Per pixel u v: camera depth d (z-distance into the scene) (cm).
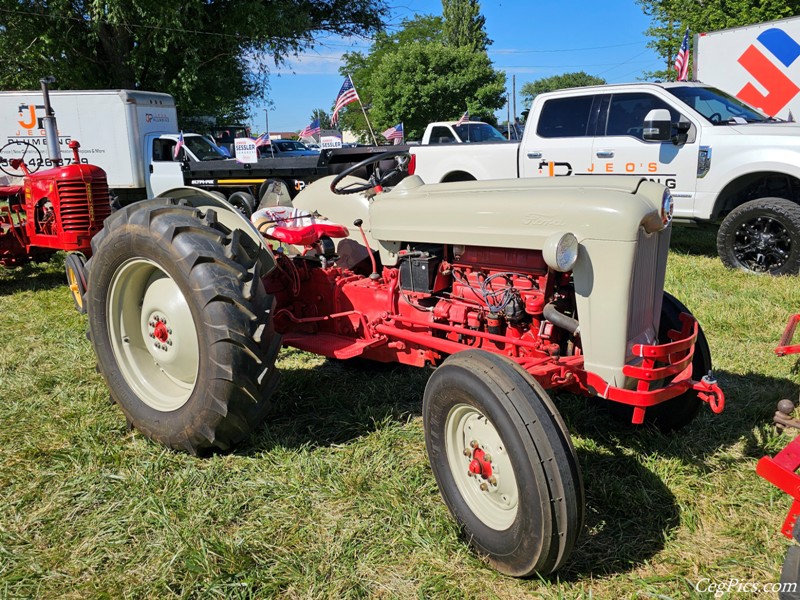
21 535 247
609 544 243
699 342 307
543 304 267
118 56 1775
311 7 2053
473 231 279
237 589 221
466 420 241
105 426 331
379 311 335
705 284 594
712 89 755
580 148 770
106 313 325
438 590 220
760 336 453
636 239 239
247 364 280
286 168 933
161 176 1317
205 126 2139
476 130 1342
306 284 366
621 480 282
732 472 288
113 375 326
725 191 692
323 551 239
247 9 1748
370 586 223
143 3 1581
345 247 374
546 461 205
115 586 222
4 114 1367
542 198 260
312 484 282
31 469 294
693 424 331
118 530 251
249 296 282
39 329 511
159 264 293
